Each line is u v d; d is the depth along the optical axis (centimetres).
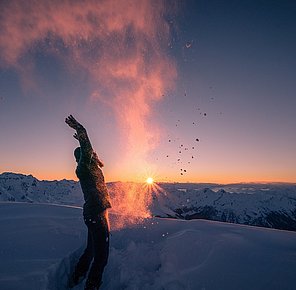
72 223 463
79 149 366
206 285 295
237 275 309
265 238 419
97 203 325
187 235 408
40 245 372
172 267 331
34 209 533
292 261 335
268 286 286
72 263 356
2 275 289
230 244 383
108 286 334
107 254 322
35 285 273
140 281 322
